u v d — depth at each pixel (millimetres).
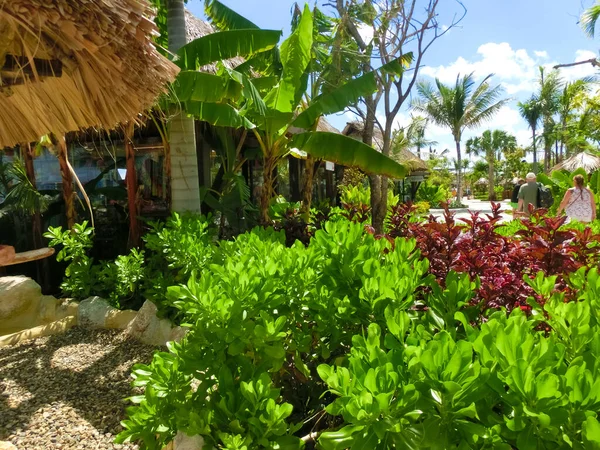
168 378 1809
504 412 1196
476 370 1060
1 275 6484
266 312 1834
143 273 4875
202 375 1766
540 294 1828
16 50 1791
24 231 7602
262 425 1480
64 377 3637
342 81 7199
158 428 1727
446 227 2689
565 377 1043
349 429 1124
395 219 4473
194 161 5691
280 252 2240
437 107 29172
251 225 7320
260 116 5934
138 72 1904
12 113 2340
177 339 4027
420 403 1103
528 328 1340
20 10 1493
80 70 1973
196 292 1771
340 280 2074
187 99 4797
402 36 7016
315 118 5918
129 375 3635
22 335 4523
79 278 5281
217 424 1644
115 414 3025
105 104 2148
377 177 7246
